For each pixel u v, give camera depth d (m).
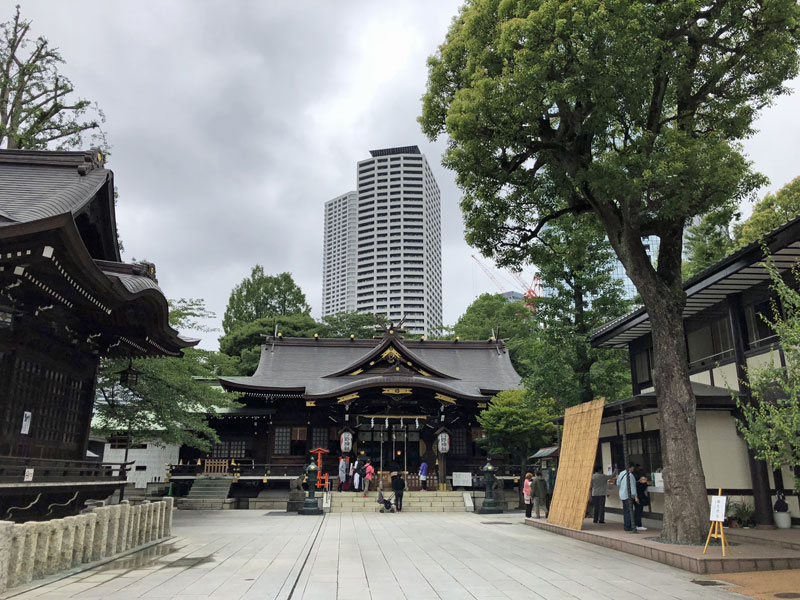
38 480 11.27
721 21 12.07
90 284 11.09
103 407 20.22
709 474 14.78
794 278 13.75
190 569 9.44
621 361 26.53
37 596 7.18
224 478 28.42
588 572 9.41
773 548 10.82
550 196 16.48
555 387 23.27
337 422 32.19
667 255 13.33
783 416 8.57
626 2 11.04
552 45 11.79
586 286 23.58
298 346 39.94
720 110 13.62
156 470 30.98
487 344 41.25
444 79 15.35
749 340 15.32
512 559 10.89
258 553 11.51
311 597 7.41
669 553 10.17
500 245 16.86
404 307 133.75
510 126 13.30
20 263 9.89
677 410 12.09
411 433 33.00
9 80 23.75
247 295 59.91
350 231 154.12
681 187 12.20
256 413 32.28
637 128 13.21
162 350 16.17
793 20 12.12
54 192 12.44
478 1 13.81
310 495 23.19
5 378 11.56
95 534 10.09
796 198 26.11
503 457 33.00
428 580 8.67
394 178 140.75
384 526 17.97
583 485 15.12
